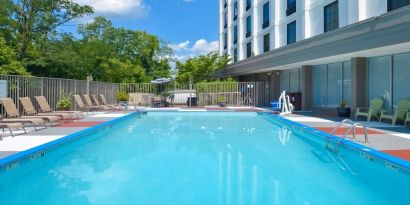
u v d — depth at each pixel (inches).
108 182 252.4
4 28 981.8
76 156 345.7
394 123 517.0
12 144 343.3
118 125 605.3
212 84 1056.2
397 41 461.4
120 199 214.7
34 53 1022.4
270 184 247.4
